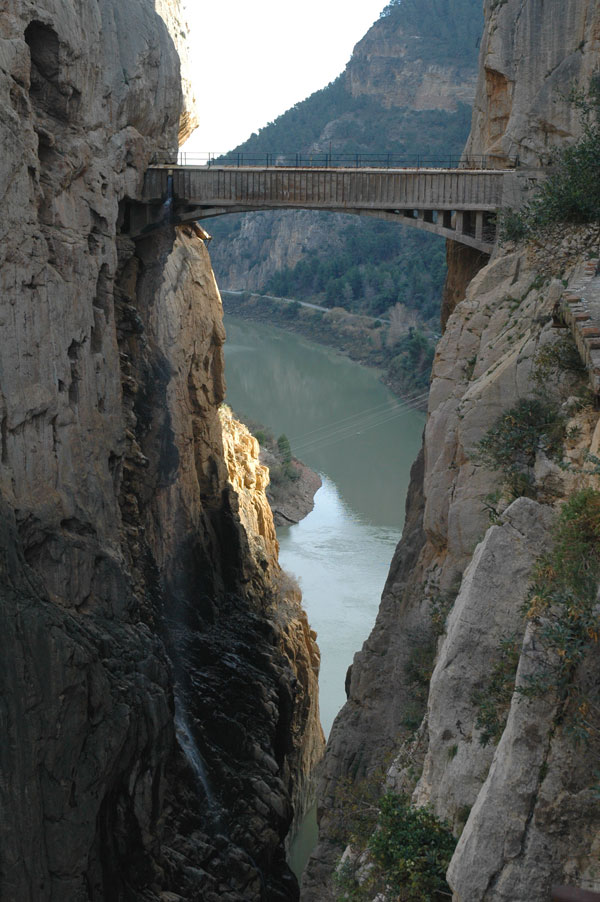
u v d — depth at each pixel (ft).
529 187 90.33
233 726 106.01
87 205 91.81
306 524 209.46
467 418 69.46
